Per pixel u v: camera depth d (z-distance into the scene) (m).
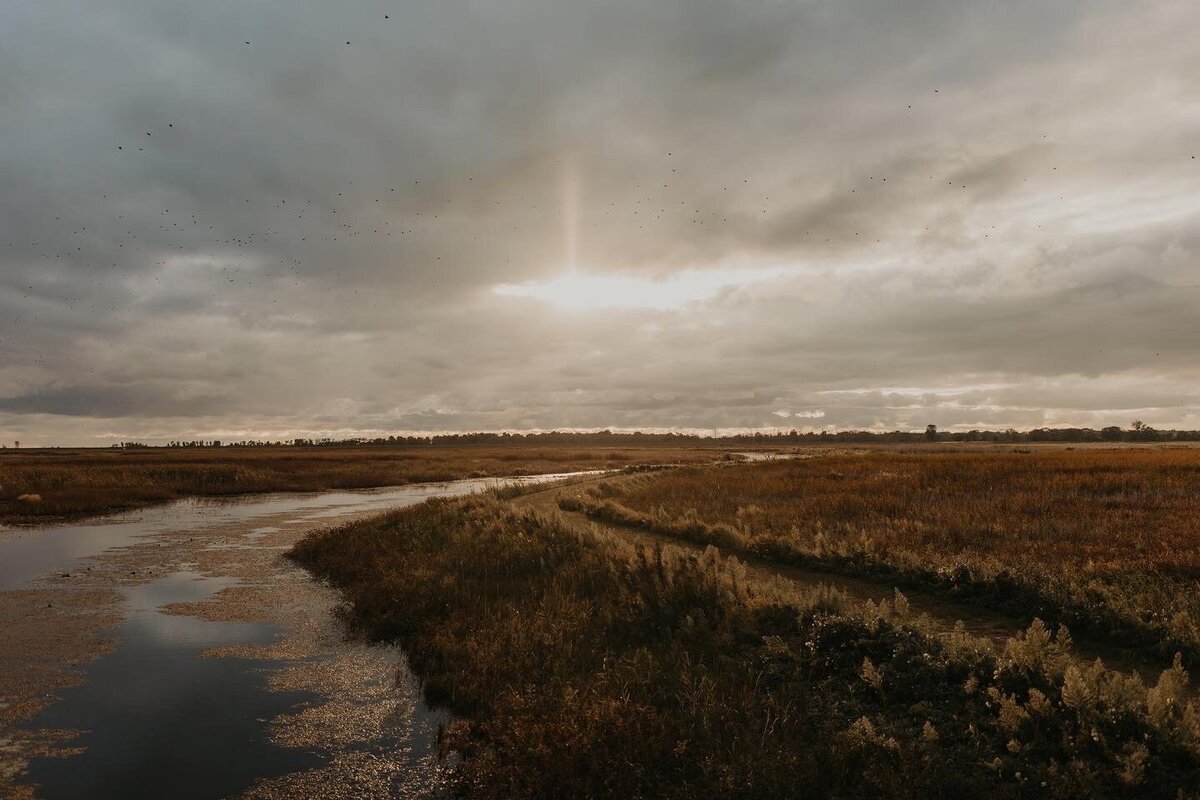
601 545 13.92
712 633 8.52
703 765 5.53
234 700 7.94
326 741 6.89
